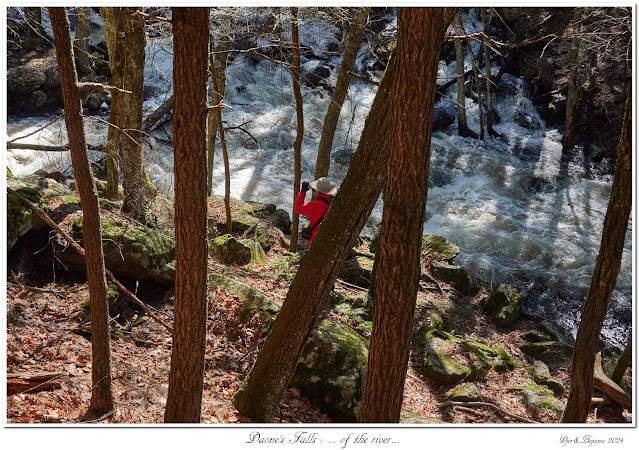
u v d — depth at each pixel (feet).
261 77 60.85
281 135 54.29
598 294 15.80
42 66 51.21
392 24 64.13
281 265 29.68
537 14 66.90
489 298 33.30
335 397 19.38
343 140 55.21
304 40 64.44
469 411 22.45
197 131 11.85
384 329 11.98
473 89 63.98
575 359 16.51
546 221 46.96
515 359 28.84
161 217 27.63
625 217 15.26
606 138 58.59
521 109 63.05
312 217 26.53
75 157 13.58
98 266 14.76
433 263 36.04
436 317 29.81
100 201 25.99
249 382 17.63
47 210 22.71
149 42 28.07
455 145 56.75
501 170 53.52
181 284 12.74
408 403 22.33
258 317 21.99
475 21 69.62
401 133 11.05
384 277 11.82
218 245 29.43
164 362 20.03
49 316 20.13
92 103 52.08
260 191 46.57
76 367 17.99
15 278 21.01
